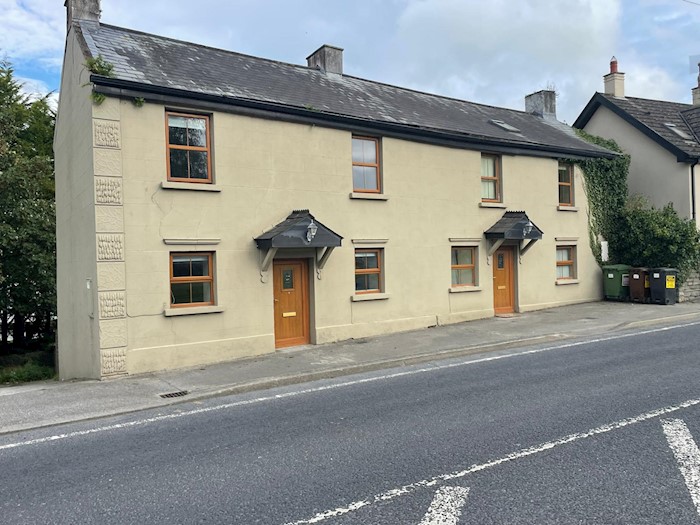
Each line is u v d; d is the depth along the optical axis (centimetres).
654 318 1437
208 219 1109
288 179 1220
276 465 522
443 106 1803
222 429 649
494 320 1523
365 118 1320
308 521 407
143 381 944
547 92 2188
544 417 638
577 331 1297
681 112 2289
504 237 1527
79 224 1162
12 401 812
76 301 1219
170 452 573
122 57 1156
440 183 1496
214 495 460
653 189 2008
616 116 2138
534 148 1683
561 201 1831
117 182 1009
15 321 2289
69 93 1245
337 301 1299
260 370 995
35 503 457
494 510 411
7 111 1739
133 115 1031
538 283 1720
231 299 1132
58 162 1416
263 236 1156
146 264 1036
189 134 1110
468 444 557
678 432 568
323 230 1173
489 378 859
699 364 890
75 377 1239
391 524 396
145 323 1032
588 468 484
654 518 393
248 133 1166
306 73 1577
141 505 446
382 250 1388
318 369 983
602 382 795
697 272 1872
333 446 569
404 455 534
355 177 1357
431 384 837
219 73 1284
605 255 1902
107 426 684
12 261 1770
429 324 1457
